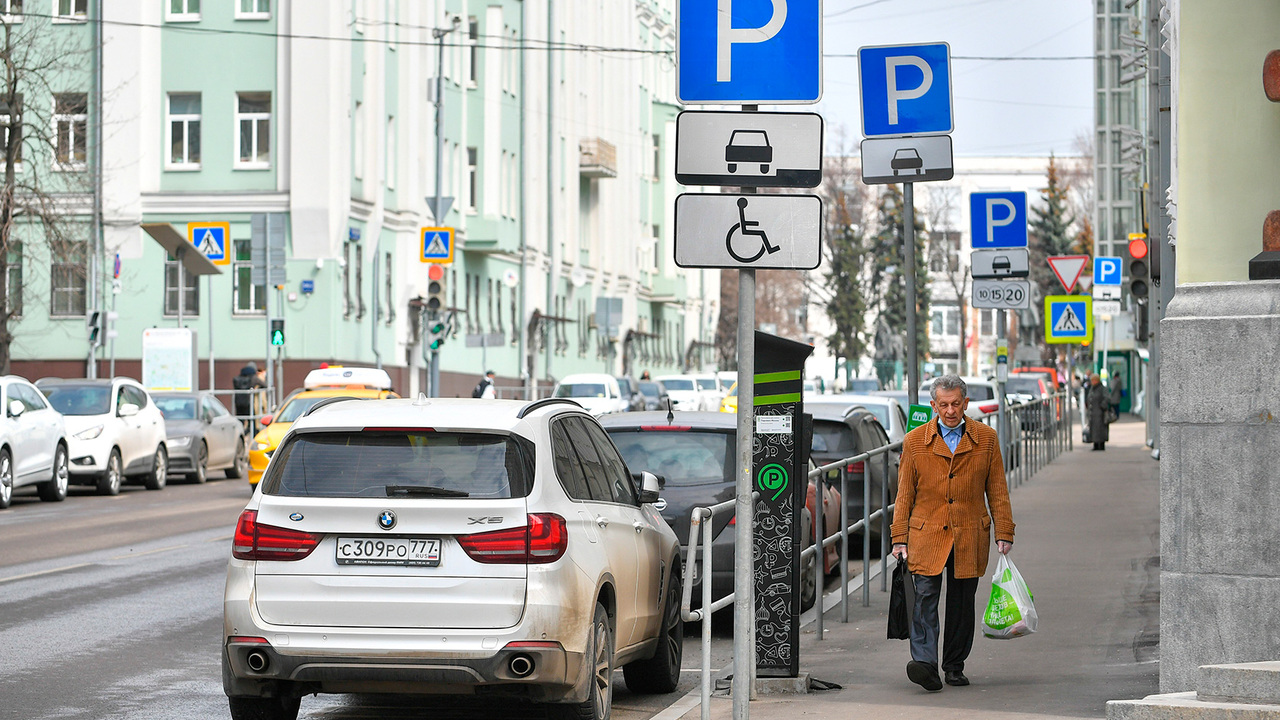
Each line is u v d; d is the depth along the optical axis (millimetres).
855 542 33562
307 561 14156
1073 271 51312
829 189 179375
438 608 13969
